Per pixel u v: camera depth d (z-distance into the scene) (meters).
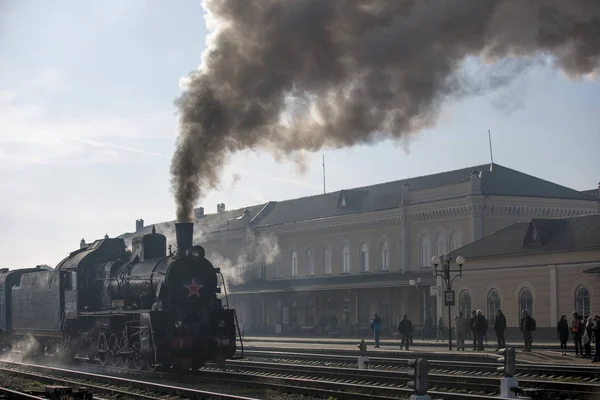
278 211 78.81
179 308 27.72
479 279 50.66
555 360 30.28
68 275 34.00
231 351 27.98
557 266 45.62
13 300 40.09
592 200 59.88
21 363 33.06
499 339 35.78
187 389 21.06
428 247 59.94
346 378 25.62
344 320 66.00
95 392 22.89
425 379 15.30
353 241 67.19
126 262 31.92
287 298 72.44
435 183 63.78
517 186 58.28
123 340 29.64
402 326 39.72
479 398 17.89
